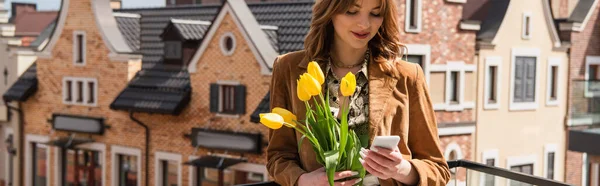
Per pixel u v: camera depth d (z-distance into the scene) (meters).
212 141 17.88
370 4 2.29
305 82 2.15
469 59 18.14
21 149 23.05
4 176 23.67
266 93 16.80
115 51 20.02
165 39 19.64
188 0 28.67
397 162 2.15
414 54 16.72
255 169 17.20
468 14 19.67
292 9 18.28
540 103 19.92
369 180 2.42
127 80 19.89
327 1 2.35
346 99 2.41
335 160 2.21
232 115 17.58
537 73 19.73
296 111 2.46
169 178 19.27
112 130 20.41
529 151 19.70
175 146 18.91
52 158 22.14
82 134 21.27
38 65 22.52
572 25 20.09
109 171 20.56
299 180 2.38
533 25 19.58
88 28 20.94
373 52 2.46
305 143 2.45
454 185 3.22
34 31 29.89
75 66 21.36
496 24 18.77
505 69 18.95
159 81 19.34
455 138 17.84
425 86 2.49
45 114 22.33
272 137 2.61
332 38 2.49
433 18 17.17
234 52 17.50
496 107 18.81
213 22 18.02
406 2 16.52
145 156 19.59
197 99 18.44
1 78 23.64
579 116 15.88
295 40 17.27
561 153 20.59
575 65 20.64
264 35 17.34
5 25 23.44
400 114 2.41
